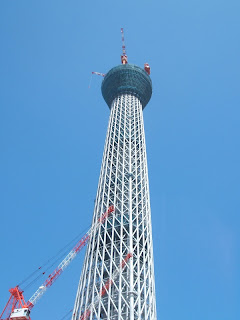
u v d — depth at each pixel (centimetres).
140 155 11425
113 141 11881
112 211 9312
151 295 7831
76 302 8006
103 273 8156
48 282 10356
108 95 14738
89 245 9088
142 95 14475
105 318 7294
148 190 10488
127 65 14850
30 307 9825
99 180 10875
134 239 8588
